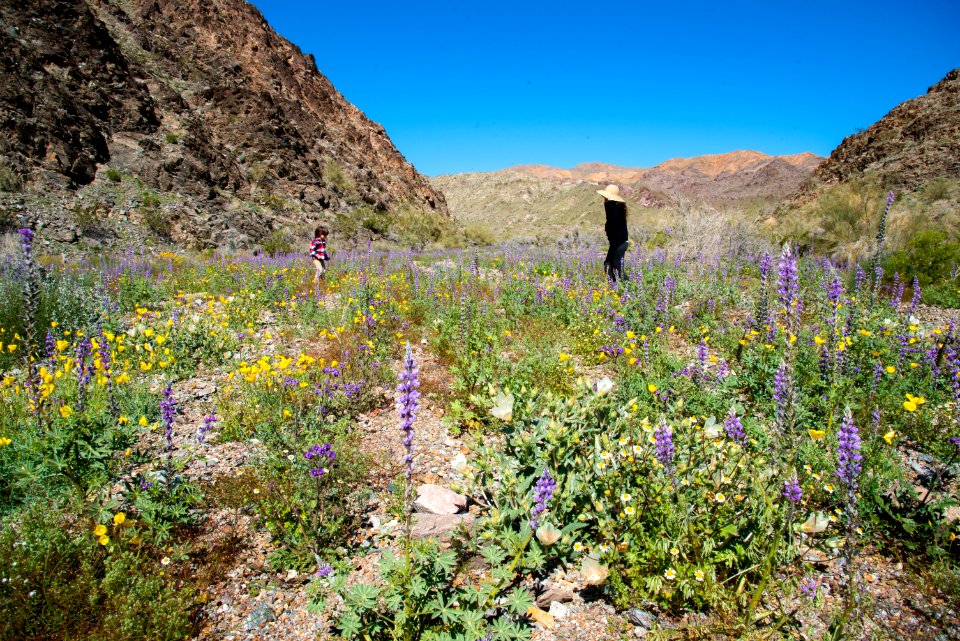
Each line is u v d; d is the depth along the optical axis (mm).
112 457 4336
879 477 3705
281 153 36156
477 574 3293
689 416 4734
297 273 14766
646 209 23844
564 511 3346
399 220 41781
